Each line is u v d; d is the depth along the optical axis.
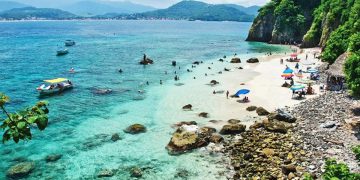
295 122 38.72
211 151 32.62
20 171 29.17
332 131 34.28
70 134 38.25
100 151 33.59
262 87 57.72
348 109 39.84
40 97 54.97
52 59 96.94
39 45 138.50
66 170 29.88
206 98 51.84
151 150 33.53
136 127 38.56
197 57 98.19
